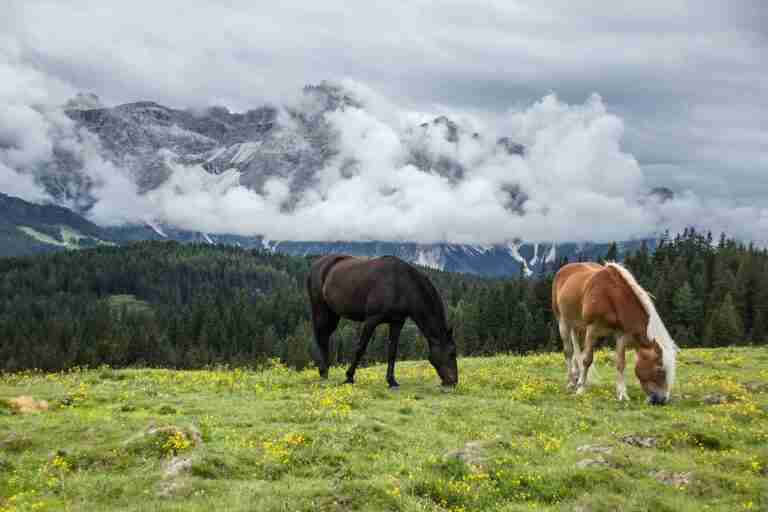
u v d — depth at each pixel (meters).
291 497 9.55
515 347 104.31
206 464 10.77
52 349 124.00
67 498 9.95
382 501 9.45
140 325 141.00
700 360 24.59
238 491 9.85
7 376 22.48
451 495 9.93
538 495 10.06
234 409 15.43
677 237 132.62
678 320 97.69
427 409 15.52
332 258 20.62
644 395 17.77
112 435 12.79
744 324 98.88
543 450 12.25
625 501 9.63
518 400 17.16
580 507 9.50
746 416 15.02
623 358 17.31
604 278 17.48
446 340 19.17
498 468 10.84
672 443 12.59
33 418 14.30
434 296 18.95
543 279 113.19
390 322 19.17
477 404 16.02
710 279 107.75
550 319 109.69
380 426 13.19
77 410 15.61
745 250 122.31
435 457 11.10
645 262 120.44
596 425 14.30
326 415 14.42
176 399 16.97
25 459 11.55
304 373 22.50
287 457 11.35
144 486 10.27
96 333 134.88
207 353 126.88
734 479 10.41
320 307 20.72
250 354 128.25
